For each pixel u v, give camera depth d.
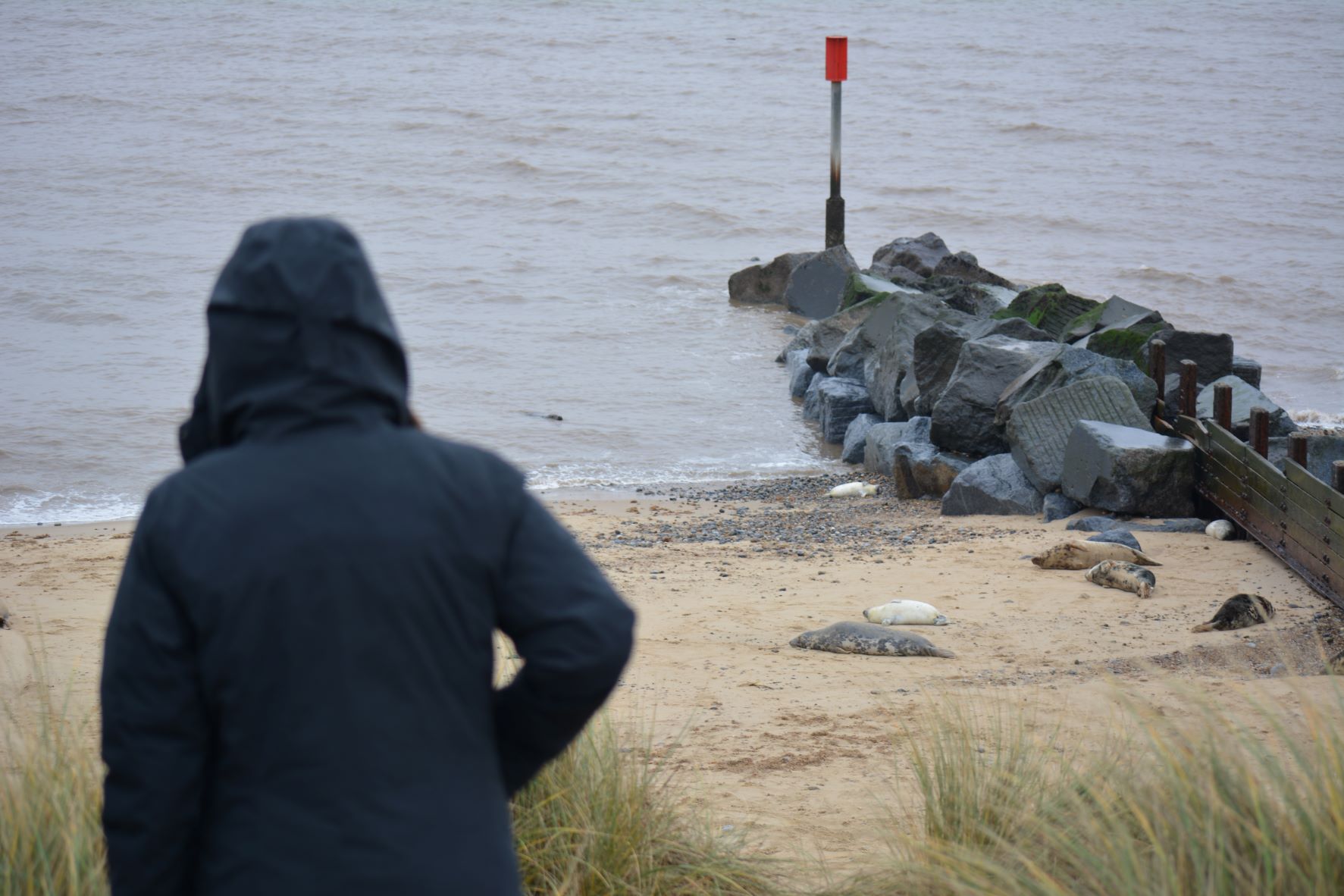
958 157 65.19
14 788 4.61
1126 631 10.70
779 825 6.48
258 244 2.67
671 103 79.94
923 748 7.71
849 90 87.62
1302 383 28.33
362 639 2.53
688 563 14.73
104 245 40.75
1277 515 12.83
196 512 2.54
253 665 2.49
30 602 12.80
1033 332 21.72
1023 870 4.68
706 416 25.30
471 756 2.65
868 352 25.05
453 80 87.75
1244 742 4.74
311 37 105.75
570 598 2.67
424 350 29.56
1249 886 3.99
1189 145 68.81
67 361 27.97
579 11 130.12
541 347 30.22
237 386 2.67
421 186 54.28
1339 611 10.92
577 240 44.53
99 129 66.38
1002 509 16.91
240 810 2.52
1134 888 4.07
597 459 22.52
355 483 2.59
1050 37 118.50
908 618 11.22
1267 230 48.06
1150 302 36.97
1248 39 118.56
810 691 9.23
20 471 21.16
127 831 2.50
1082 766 5.95
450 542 2.62
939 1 149.88
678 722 8.50
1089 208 52.28
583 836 5.18
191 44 100.31
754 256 42.69
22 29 105.38
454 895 2.52
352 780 2.50
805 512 18.52
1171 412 17.84
